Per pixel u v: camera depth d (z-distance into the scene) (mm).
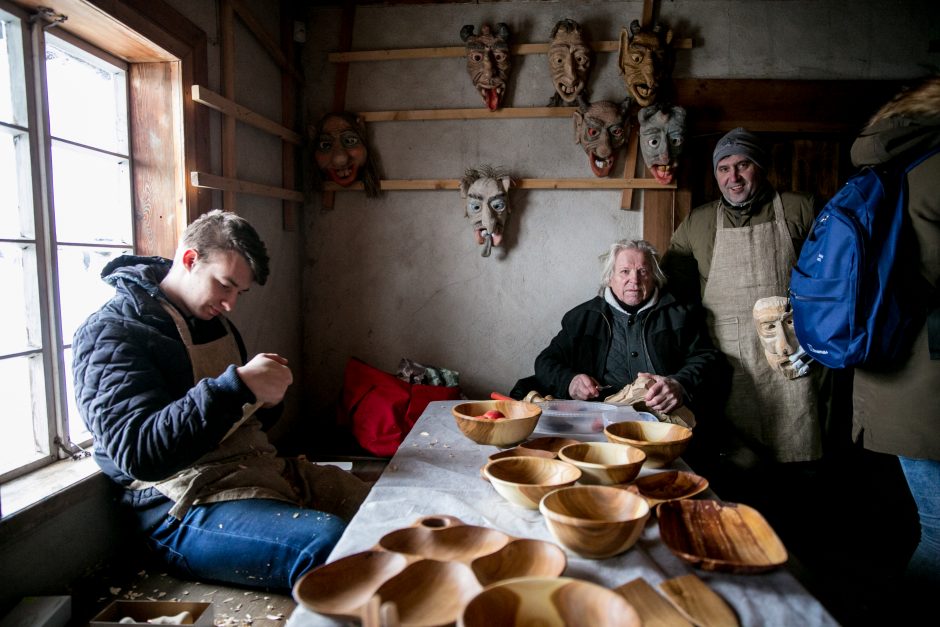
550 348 2785
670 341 2594
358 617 835
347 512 1943
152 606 1371
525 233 3498
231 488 1699
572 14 3412
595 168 3350
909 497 3004
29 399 1888
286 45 3395
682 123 3148
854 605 2121
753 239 2586
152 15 2137
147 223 2395
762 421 2613
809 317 1854
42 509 1597
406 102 3512
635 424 1640
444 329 3582
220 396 1471
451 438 1809
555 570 943
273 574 1582
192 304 1806
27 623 1432
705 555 1053
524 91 3457
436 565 959
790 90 3352
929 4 3303
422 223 3555
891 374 1703
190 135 2402
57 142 1994
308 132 3527
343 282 3617
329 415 3660
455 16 3465
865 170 1758
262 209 3131
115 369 1570
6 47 1815
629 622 791
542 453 1519
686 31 3381
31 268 1870
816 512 2854
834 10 3338
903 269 1670
